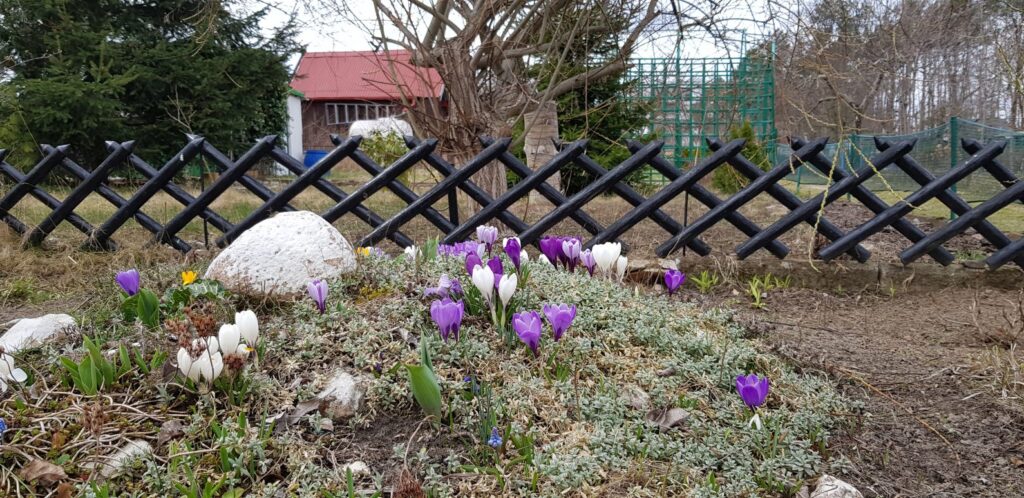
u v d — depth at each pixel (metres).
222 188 5.61
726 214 5.21
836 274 5.05
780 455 2.25
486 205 5.44
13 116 11.23
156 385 2.25
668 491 2.03
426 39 6.68
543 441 2.21
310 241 3.12
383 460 2.09
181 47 13.20
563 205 5.33
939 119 17.95
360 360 2.46
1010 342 3.69
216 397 2.26
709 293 4.86
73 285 4.67
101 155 12.99
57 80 11.83
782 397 2.66
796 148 5.17
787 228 5.12
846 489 2.06
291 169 5.55
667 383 2.61
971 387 2.98
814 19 5.58
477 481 2.00
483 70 6.55
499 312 2.77
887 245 6.22
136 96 13.32
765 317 4.27
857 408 2.73
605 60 7.95
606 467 2.11
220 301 2.89
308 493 1.88
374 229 5.62
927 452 2.46
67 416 2.10
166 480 1.86
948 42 10.38
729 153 5.15
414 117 6.38
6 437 2.02
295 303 2.90
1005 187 5.30
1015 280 4.98
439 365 2.47
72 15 13.02
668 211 8.07
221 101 13.60
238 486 1.94
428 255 3.47
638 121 10.86
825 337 3.72
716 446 2.26
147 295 2.64
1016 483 2.24
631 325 3.00
